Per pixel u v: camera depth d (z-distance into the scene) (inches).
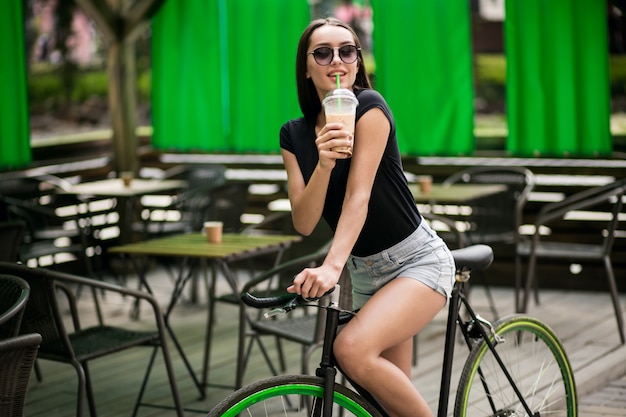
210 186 342.0
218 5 359.9
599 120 313.6
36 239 308.5
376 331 116.1
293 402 200.7
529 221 327.6
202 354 246.2
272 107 355.9
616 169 316.2
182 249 210.7
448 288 122.3
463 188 293.9
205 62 362.9
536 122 320.2
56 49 406.3
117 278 339.0
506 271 326.3
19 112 332.8
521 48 319.6
